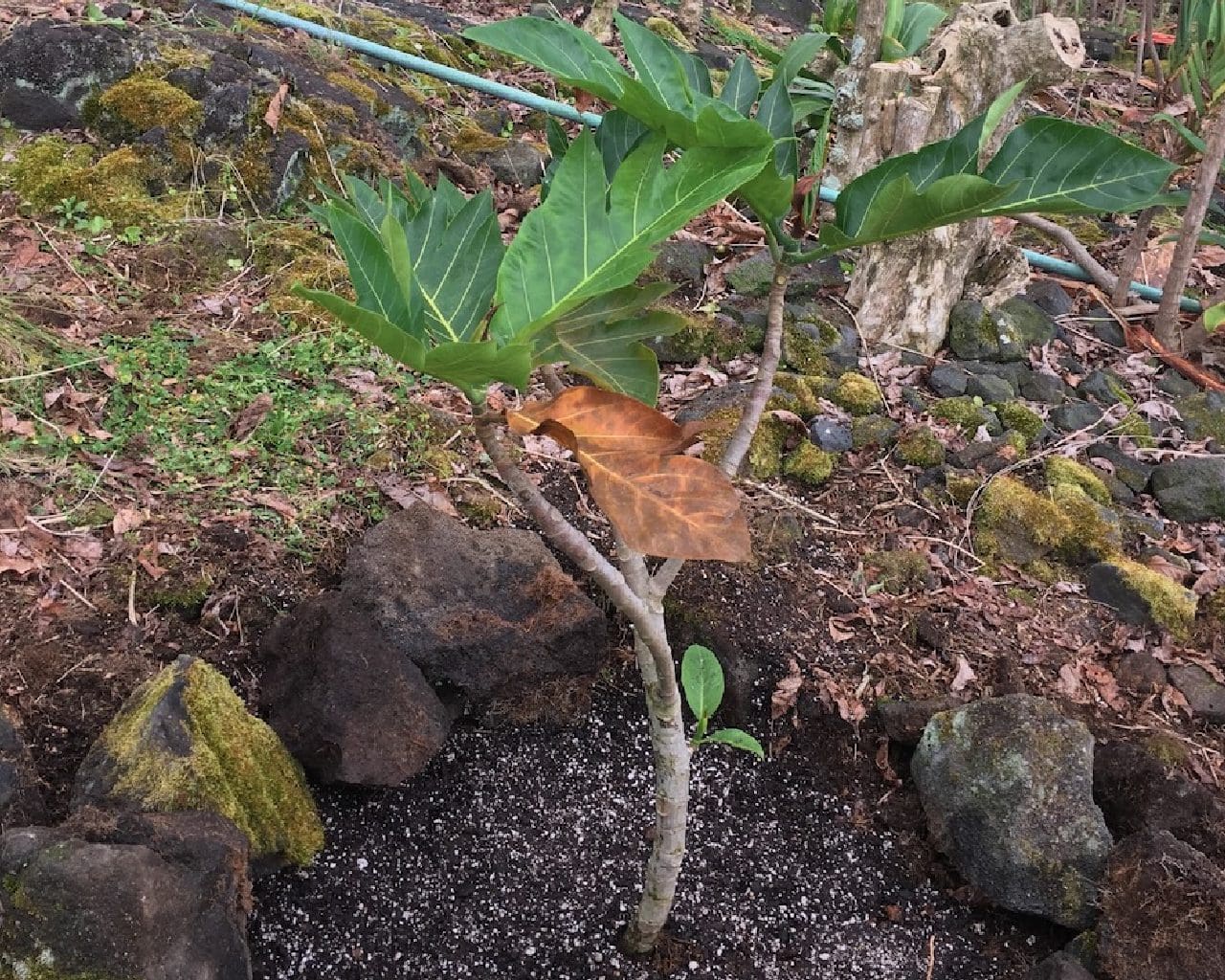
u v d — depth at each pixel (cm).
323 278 359
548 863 228
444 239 130
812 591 285
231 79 405
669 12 679
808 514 311
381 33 517
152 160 377
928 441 333
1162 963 201
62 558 246
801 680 261
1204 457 352
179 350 316
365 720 222
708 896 227
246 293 352
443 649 243
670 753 180
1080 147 132
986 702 236
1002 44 359
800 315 384
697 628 267
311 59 450
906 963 221
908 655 274
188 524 260
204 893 181
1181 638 292
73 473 267
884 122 371
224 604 247
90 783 196
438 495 287
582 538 137
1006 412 357
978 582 300
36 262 337
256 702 235
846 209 150
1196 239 394
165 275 347
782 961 218
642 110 118
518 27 127
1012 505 315
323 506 274
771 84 159
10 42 388
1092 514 318
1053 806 223
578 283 118
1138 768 234
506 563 259
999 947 226
